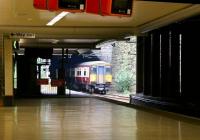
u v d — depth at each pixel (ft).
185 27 54.54
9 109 56.39
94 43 95.09
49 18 51.24
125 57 140.87
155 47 63.87
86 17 50.44
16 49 84.89
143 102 66.28
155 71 64.23
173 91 58.59
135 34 66.03
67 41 91.25
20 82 95.09
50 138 30.40
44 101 74.28
